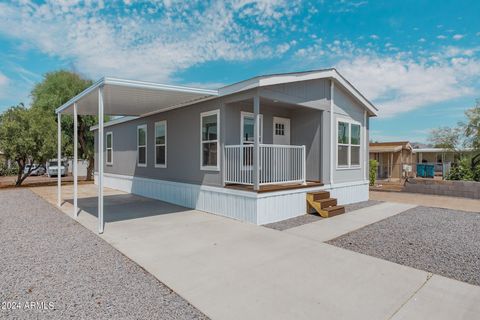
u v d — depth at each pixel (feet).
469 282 11.00
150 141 33.37
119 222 20.74
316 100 25.41
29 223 20.43
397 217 22.97
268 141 26.58
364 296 9.79
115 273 11.66
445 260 13.37
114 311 8.77
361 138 31.99
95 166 50.49
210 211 24.27
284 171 25.79
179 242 15.85
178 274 11.58
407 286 10.57
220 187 23.26
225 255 13.80
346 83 28.07
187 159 27.30
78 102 23.90
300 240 16.30
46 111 53.47
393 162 62.39
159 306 9.10
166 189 30.35
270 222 20.86
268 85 20.36
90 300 9.44
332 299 9.58
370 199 33.65
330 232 18.21
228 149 23.31
